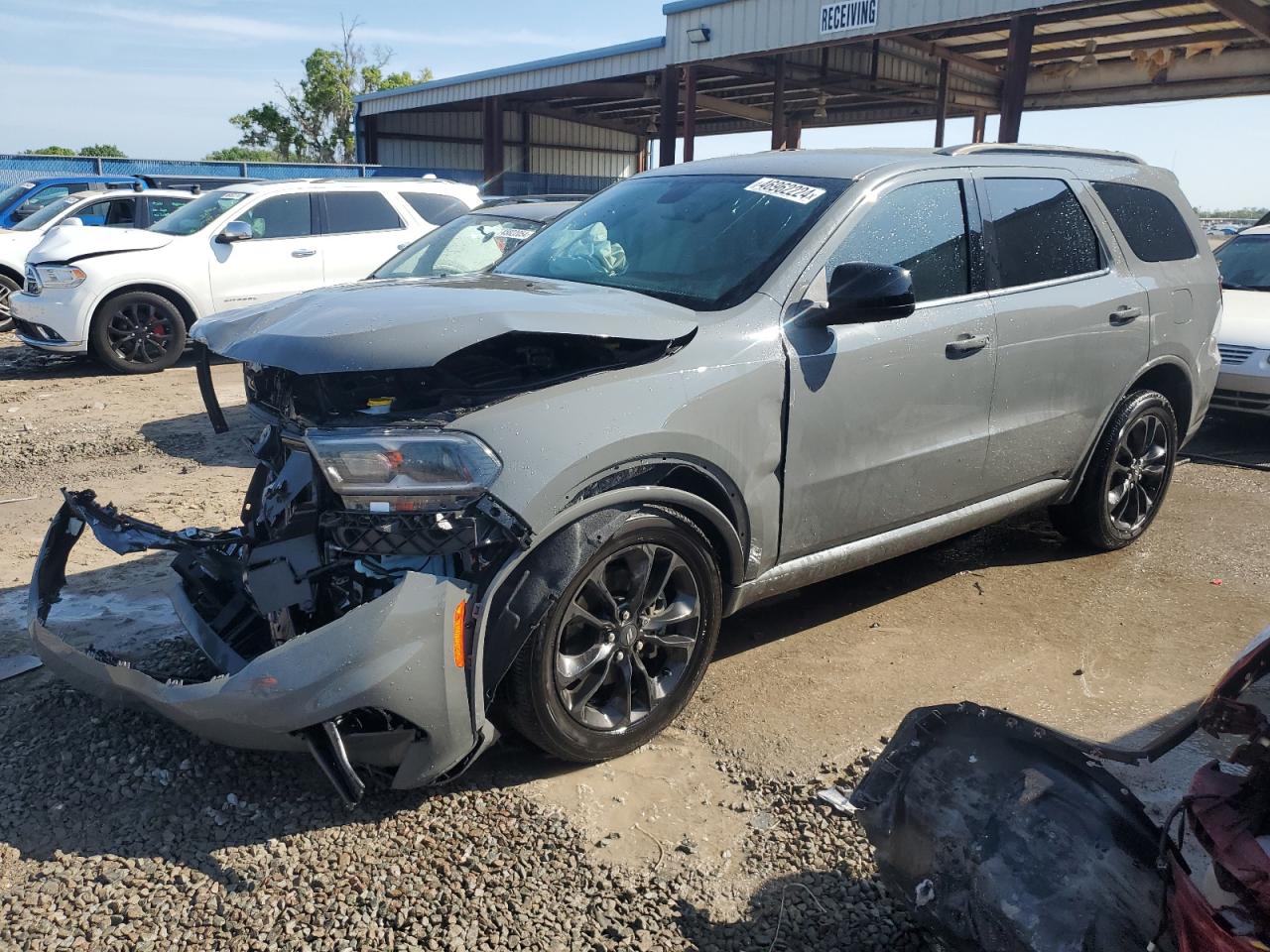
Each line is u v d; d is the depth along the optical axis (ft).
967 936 6.78
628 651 10.12
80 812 9.26
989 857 6.75
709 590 10.64
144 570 14.89
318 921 8.00
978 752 7.23
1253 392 23.73
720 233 12.32
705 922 8.20
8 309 41.37
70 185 53.26
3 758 10.07
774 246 11.71
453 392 9.53
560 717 9.62
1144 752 7.00
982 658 12.97
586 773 10.16
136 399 28.73
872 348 11.68
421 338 8.75
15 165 73.67
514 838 9.08
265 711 8.27
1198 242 17.26
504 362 10.20
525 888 8.46
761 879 8.72
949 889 6.91
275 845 8.86
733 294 11.32
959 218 13.16
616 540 9.57
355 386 9.70
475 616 8.81
